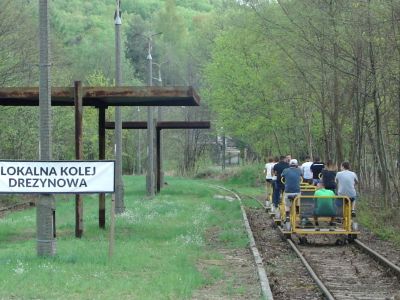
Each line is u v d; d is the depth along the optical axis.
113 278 11.67
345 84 29.69
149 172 37.00
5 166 13.78
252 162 67.50
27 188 13.79
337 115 30.28
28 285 10.77
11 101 19.42
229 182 60.38
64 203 33.50
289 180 19.17
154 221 22.77
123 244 16.48
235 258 15.09
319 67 30.02
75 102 17.53
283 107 42.91
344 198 18.66
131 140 78.38
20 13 32.94
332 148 36.69
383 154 25.95
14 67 32.66
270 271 13.80
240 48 45.62
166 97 17.80
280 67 35.34
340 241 18.73
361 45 25.17
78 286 10.77
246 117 48.06
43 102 13.94
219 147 90.19
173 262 13.65
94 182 13.83
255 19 34.53
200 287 11.33
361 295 11.48
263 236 20.70
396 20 20.73
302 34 28.47
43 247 13.85
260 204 33.53
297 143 48.97
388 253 16.91
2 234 19.17
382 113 26.20
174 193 40.62
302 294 11.57
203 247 16.64
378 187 34.72
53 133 43.88
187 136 81.38
